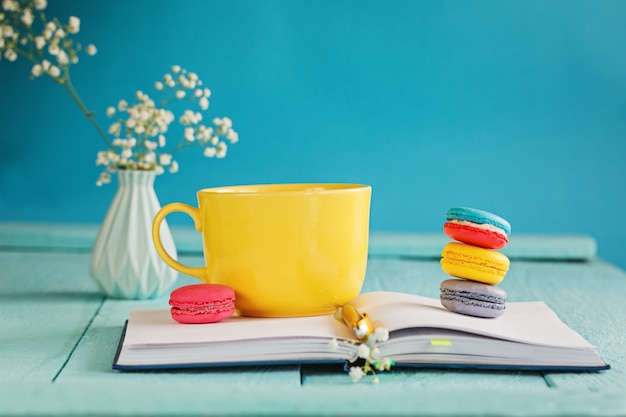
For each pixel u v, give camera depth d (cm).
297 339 60
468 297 65
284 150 184
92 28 180
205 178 183
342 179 185
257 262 65
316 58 182
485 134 184
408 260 120
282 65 182
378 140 184
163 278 87
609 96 182
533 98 183
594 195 185
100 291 88
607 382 59
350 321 61
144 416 49
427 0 181
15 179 183
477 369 61
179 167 183
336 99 183
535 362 60
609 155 184
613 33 181
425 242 125
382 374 60
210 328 63
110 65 181
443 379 59
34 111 181
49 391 53
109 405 50
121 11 180
